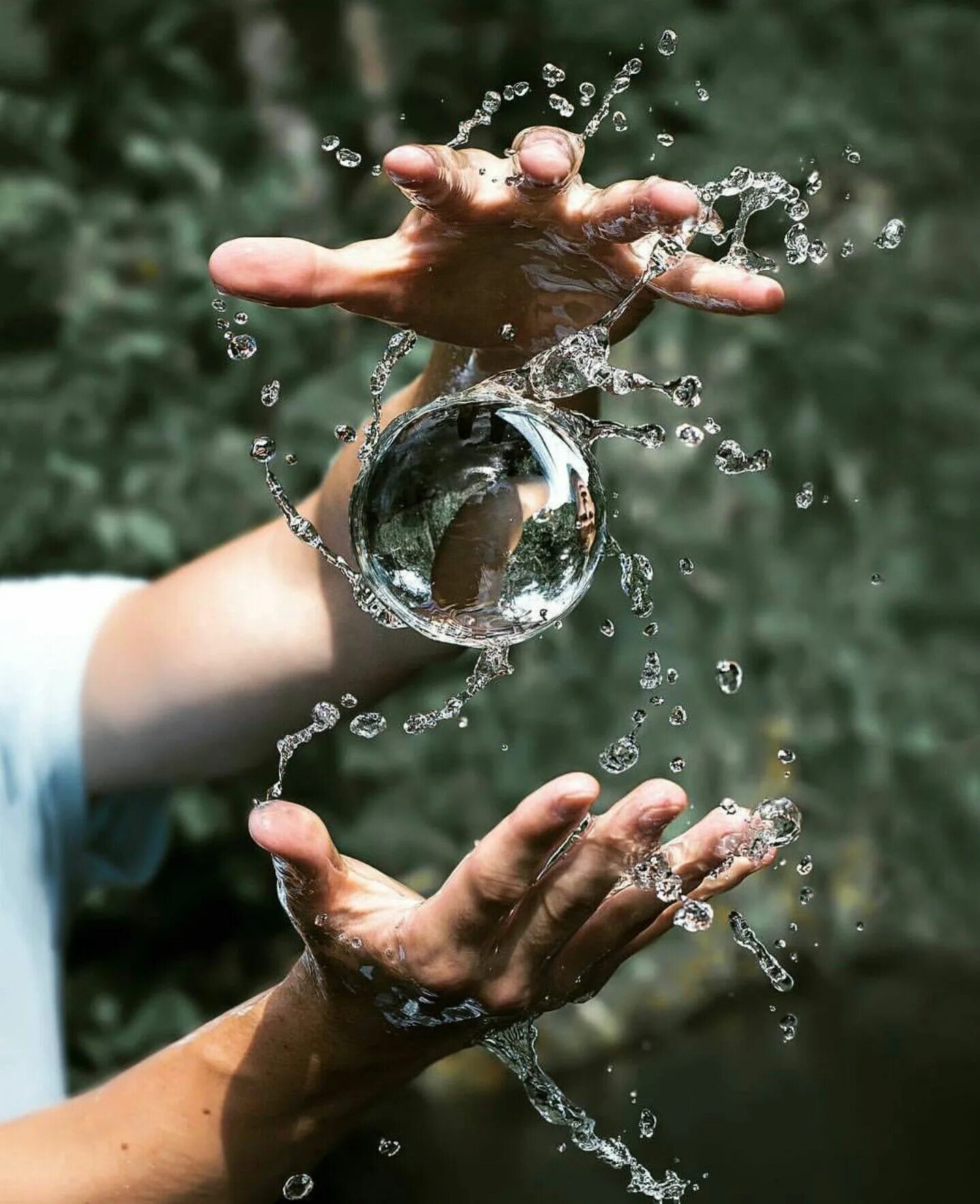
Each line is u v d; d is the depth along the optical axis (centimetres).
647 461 358
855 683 377
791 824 106
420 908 101
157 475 336
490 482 105
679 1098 359
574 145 100
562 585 105
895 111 362
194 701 159
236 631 155
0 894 166
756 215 342
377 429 114
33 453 333
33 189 338
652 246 106
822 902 409
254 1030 114
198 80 350
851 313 362
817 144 346
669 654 359
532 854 95
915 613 397
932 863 407
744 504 363
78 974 361
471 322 111
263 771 357
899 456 377
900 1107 346
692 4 353
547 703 357
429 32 352
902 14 367
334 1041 111
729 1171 323
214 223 345
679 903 105
